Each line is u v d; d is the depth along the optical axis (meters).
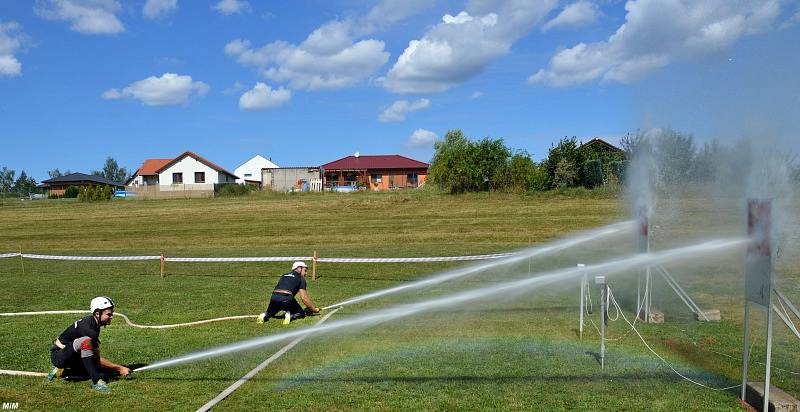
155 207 41.19
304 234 25.44
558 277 13.59
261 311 11.28
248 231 27.06
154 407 6.41
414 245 21.12
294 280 10.47
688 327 9.35
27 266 18.95
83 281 15.48
